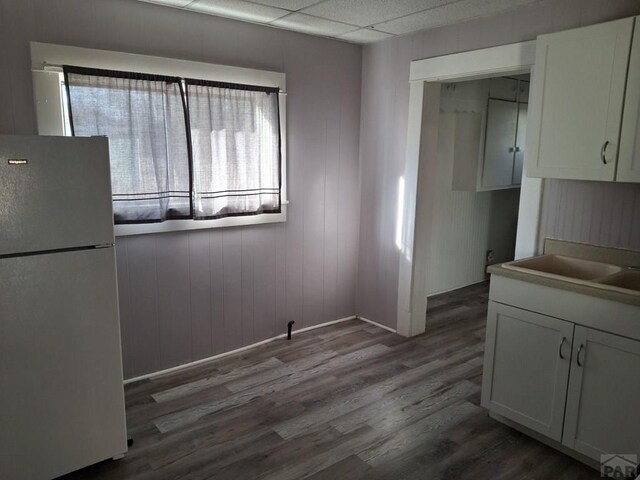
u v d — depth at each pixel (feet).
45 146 6.16
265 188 11.35
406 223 12.34
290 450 7.85
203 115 10.10
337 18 10.33
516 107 15.80
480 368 10.92
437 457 7.72
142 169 9.36
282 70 11.38
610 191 8.54
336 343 12.24
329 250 13.17
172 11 9.59
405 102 12.00
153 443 8.00
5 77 8.04
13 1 7.96
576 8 8.69
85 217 6.57
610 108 7.43
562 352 7.38
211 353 11.23
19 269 6.15
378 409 9.14
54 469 6.79
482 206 17.43
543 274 7.62
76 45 8.61
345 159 13.08
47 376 6.55
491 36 10.04
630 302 6.50
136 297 9.87
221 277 11.09
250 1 9.20
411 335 12.73
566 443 7.50
